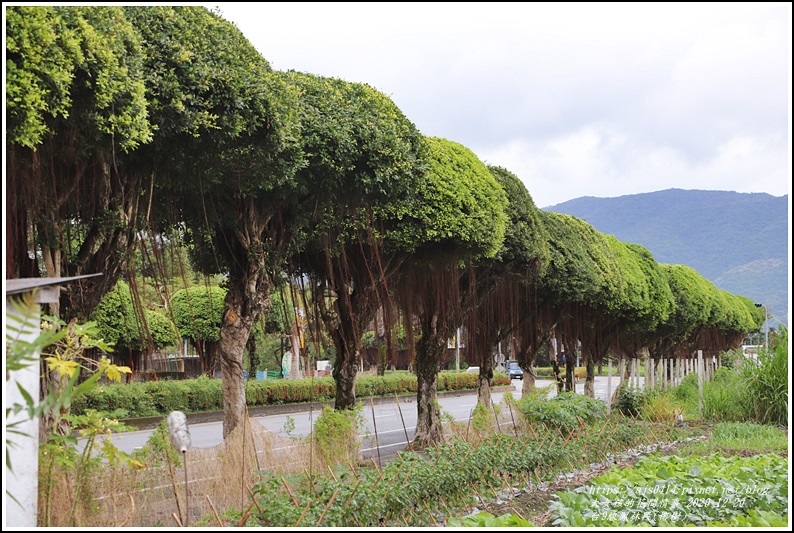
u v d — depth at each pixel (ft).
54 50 18.51
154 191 28.89
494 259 47.67
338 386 41.29
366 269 40.93
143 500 22.62
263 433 27.63
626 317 78.64
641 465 37.50
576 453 39.91
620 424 48.98
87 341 18.44
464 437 37.35
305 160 29.30
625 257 78.79
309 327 39.24
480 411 40.14
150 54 22.94
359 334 41.29
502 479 32.73
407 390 110.93
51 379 21.21
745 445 48.26
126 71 20.72
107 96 20.24
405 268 42.37
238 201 31.32
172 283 30.60
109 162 24.04
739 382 64.34
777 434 52.60
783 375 61.11
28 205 21.77
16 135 18.21
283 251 33.94
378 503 23.02
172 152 25.08
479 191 40.29
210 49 24.50
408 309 43.83
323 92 31.89
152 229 27.99
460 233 38.81
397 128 34.01
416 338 47.29
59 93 19.03
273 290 35.24
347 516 21.74
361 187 32.07
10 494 13.96
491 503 30.14
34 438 15.49
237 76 24.73
